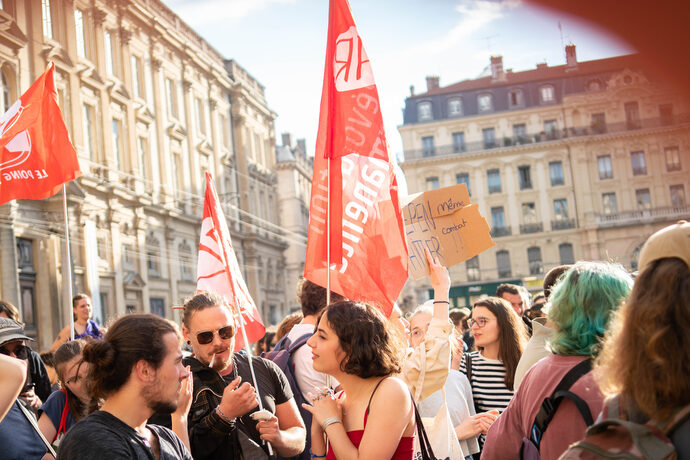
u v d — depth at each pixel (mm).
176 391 2840
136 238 31562
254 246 46000
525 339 5172
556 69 57250
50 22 26203
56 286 24469
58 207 24812
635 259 53188
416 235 4840
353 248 4273
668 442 1885
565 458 1980
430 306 5039
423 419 4023
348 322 3182
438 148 56438
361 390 3227
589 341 2688
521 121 55875
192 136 38656
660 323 1997
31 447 3982
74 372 4523
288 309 61000
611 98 54625
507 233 54625
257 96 49438
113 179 29500
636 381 2002
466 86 58031
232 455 3857
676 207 53281
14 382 3342
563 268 5117
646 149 54000
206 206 5367
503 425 2969
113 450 2590
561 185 54500
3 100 23141
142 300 31406
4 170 6176
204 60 40688
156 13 35625
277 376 4363
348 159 4352
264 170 50312
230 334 4070
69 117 26859
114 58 31406
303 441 4133
